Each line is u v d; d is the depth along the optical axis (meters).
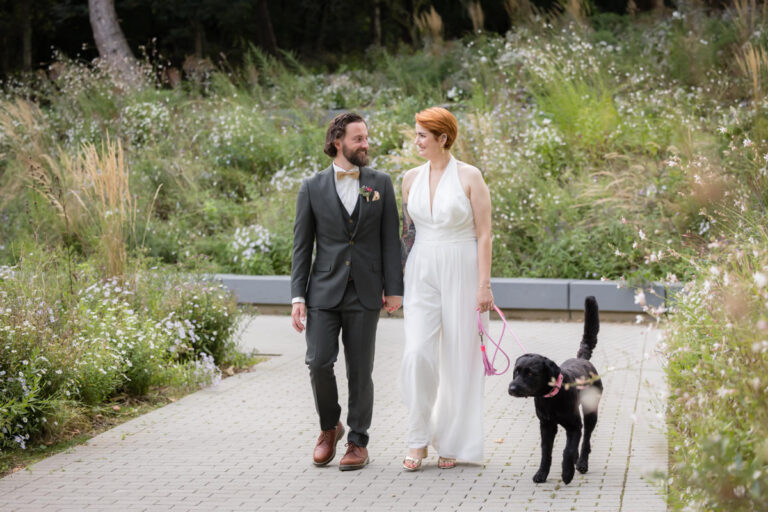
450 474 4.65
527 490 4.34
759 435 3.07
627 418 5.62
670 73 14.22
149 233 11.34
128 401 6.35
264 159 13.53
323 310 4.76
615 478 4.48
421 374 4.70
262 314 10.49
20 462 4.97
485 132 12.02
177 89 16.33
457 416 4.75
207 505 4.23
